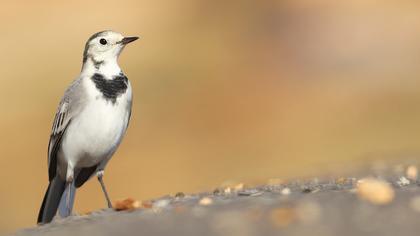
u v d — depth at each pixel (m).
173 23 41.44
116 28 41.28
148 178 25.98
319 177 12.91
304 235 7.29
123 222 8.33
